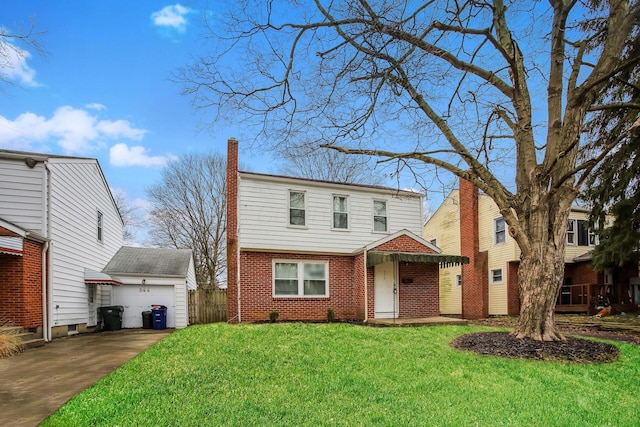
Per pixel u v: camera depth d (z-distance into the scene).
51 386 5.88
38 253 11.63
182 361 7.39
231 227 15.32
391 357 7.79
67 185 13.49
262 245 15.17
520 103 9.62
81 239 14.77
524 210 9.38
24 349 9.55
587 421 4.84
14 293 10.70
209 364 7.06
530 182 9.36
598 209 14.53
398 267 16.17
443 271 25.16
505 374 6.73
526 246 9.24
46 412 4.68
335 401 5.18
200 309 18.50
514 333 9.37
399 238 16.00
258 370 6.65
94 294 15.80
